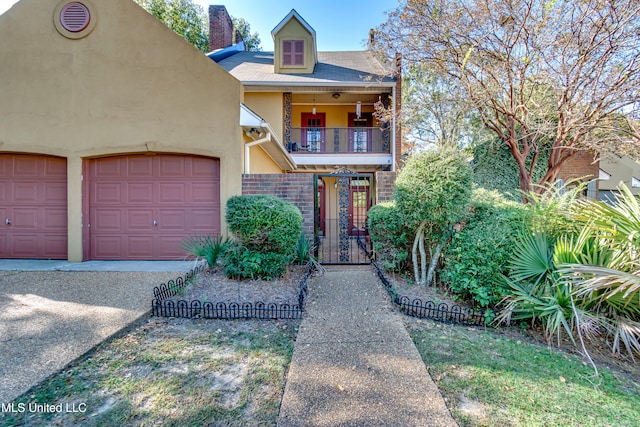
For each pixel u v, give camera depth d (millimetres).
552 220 4059
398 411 2201
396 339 3314
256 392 2408
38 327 3412
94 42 6492
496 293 3822
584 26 6379
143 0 19078
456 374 2674
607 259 3367
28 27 6465
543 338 3473
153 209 6695
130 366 2748
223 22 15648
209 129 6578
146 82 6539
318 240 6703
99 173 6672
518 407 2258
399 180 4711
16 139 6473
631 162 12852
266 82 11836
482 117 8008
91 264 6266
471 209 4688
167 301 4074
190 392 2393
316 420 2105
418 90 14039
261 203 4824
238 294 4445
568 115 6887
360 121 14367
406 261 5594
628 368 2920
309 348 3119
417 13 7664
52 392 2365
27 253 6688
